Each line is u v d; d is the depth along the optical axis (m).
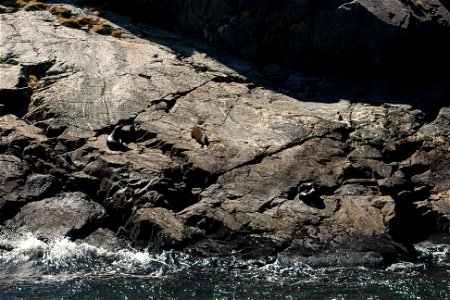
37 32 37.41
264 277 23.31
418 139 31.50
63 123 30.80
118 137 30.02
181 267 24.12
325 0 36.75
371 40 36.09
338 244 25.27
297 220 26.30
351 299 21.34
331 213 26.72
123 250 25.31
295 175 28.44
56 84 33.25
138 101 32.31
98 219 26.64
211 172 28.27
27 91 32.69
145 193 26.81
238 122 31.52
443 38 37.22
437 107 34.31
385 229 26.05
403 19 36.06
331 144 30.27
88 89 32.91
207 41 39.12
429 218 28.20
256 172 28.42
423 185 29.56
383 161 30.17
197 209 26.39
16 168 28.08
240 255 24.78
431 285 22.58
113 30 38.66
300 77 36.50
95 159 28.80
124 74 34.19
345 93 35.25
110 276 23.31
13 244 25.25
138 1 41.50
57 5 40.97
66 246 25.28
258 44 37.78
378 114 32.81
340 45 36.56
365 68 36.78
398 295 21.75
